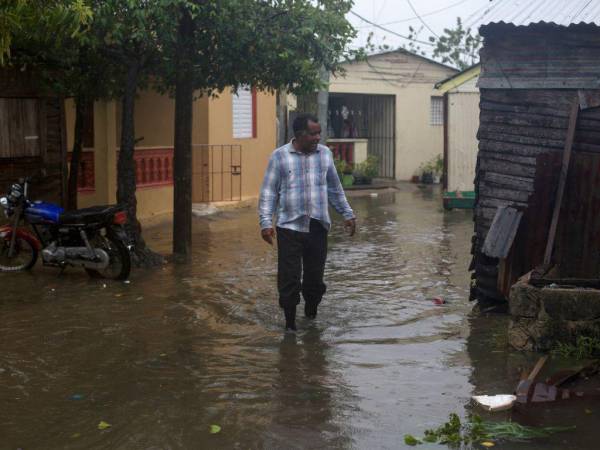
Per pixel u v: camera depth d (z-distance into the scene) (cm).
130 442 466
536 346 635
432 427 484
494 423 484
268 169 721
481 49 777
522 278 684
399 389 555
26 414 513
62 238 973
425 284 944
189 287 916
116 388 563
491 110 782
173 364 619
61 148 1165
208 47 1029
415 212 1741
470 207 1762
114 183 1441
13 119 1096
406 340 689
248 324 747
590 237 734
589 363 593
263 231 712
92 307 813
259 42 1001
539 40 753
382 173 2680
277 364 618
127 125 1048
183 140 1108
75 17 709
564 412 502
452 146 1920
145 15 905
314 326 739
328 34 1052
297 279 716
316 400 534
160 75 1156
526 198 777
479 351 648
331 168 738
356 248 1223
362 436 471
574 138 749
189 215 1130
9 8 632
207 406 524
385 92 2575
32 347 667
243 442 464
